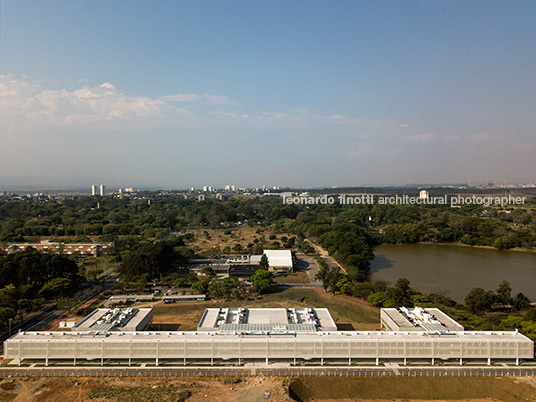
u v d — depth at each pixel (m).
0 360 102.19
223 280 176.12
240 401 84.81
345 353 99.31
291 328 107.25
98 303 157.12
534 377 95.69
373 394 91.31
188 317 140.88
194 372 95.81
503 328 116.31
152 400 84.69
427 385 92.75
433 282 192.00
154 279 192.88
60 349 99.56
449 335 103.62
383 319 123.94
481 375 95.94
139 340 99.56
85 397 86.31
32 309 141.75
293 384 92.31
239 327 107.56
